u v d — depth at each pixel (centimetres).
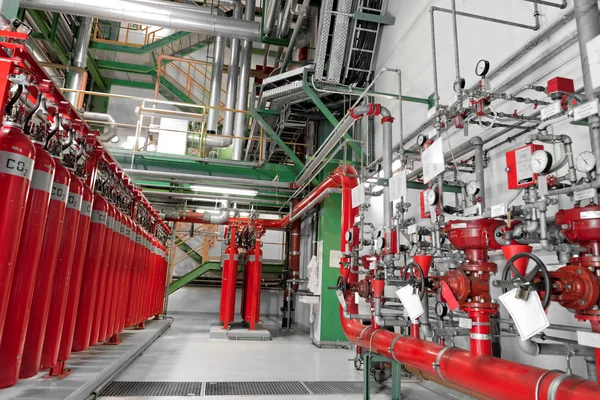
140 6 643
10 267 217
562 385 182
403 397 377
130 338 611
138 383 399
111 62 1095
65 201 284
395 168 582
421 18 536
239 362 534
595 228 187
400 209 388
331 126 809
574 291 186
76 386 306
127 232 519
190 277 1230
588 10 225
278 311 1383
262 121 712
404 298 301
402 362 341
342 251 532
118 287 481
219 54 906
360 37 649
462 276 254
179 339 727
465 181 416
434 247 303
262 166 773
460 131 432
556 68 306
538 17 328
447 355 271
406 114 564
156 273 846
